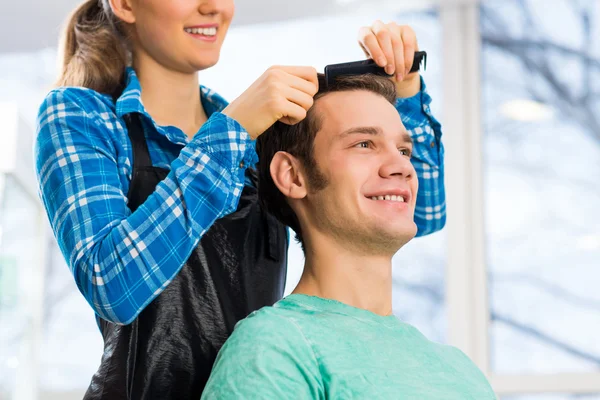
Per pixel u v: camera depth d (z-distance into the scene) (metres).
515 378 4.05
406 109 1.98
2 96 4.66
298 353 1.46
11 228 3.76
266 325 1.49
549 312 4.09
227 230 1.73
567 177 4.19
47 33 4.48
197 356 1.63
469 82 4.39
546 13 4.38
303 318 1.53
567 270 4.10
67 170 1.66
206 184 1.55
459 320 4.15
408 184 1.68
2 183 3.65
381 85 1.77
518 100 4.33
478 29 4.44
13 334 3.80
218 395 1.42
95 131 1.71
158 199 1.54
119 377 1.59
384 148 1.69
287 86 1.58
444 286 4.22
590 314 4.04
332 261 1.67
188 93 1.88
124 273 1.52
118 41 1.89
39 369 4.25
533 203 4.20
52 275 4.38
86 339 4.34
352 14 4.40
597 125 4.20
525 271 4.15
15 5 4.27
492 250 4.20
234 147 1.56
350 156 1.67
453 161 4.31
